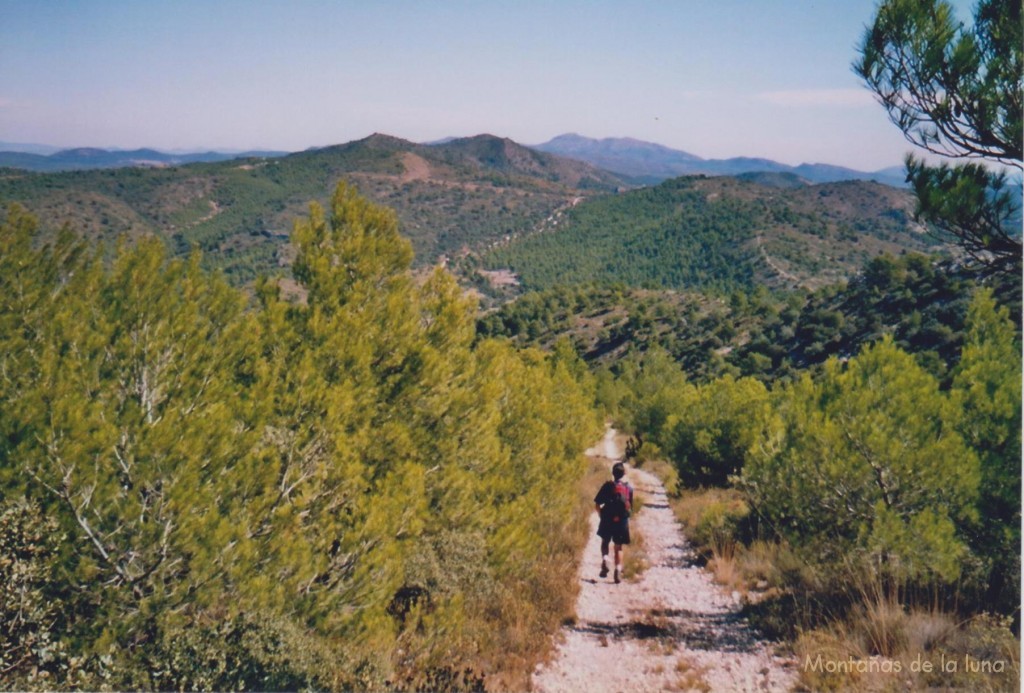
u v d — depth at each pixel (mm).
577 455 16547
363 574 5980
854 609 6516
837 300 88500
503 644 6699
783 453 8531
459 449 9125
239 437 5793
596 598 8898
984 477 6621
